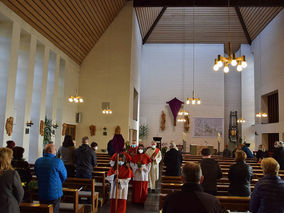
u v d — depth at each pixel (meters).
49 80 12.53
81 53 15.20
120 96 15.65
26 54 10.06
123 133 15.39
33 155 10.83
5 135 8.61
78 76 15.77
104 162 9.42
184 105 22.50
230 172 4.27
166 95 22.67
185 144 21.34
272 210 2.79
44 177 3.77
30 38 10.09
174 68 22.86
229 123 22.48
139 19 18.56
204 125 22.22
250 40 21.50
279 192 2.81
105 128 15.45
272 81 17.47
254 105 22.00
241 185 4.19
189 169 2.22
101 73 15.84
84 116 15.62
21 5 8.88
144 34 21.66
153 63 23.00
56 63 12.59
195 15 20.09
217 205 2.11
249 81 22.22
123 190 5.38
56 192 3.80
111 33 15.98
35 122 11.01
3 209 2.77
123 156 5.48
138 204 6.67
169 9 19.72
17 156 4.52
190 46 22.95
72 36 13.00
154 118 22.55
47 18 10.41
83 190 5.97
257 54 20.23
